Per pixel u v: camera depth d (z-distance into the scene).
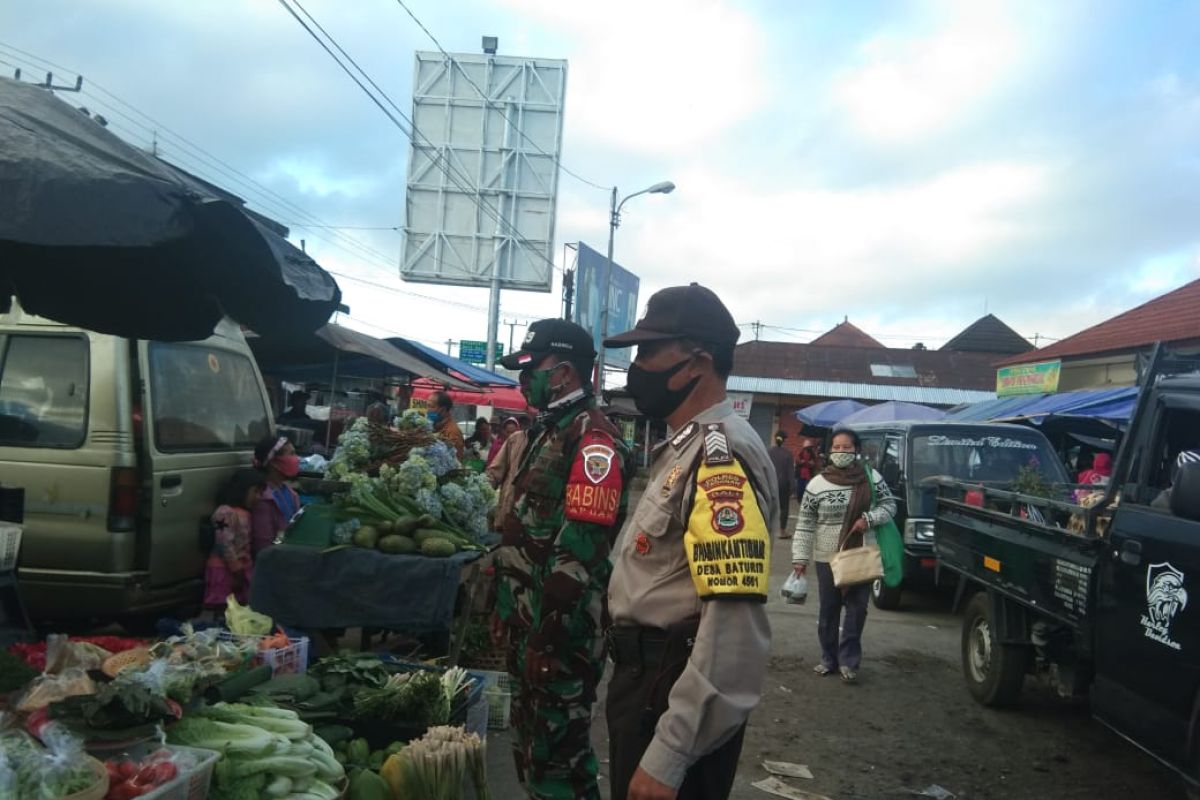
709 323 2.32
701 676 1.93
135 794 2.56
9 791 2.36
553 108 24.41
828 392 32.94
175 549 5.57
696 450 2.19
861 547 6.48
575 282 32.75
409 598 4.71
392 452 5.70
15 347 5.38
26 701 2.97
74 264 3.73
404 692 3.90
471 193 24.48
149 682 3.03
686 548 2.08
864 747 5.23
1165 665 3.72
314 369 13.06
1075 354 19.00
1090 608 4.38
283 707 3.72
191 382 5.96
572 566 3.06
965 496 6.63
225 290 3.69
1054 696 6.34
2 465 5.25
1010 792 4.63
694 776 2.17
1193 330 15.48
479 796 3.62
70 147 2.70
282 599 4.77
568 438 3.28
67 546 5.20
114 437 5.23
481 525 5.56
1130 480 4.30
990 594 5.86
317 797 3.13
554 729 3.06
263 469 6.08
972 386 35.28
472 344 37.91
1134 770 4.95
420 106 24.61
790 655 7.34
